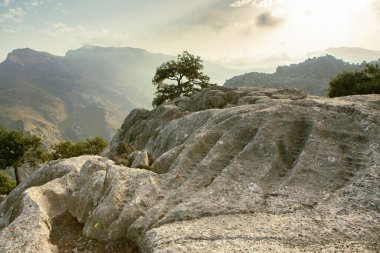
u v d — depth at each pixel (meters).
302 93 46.50
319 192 20.91
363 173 21.58
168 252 16.27
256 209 20.06
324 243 16.02
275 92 47.00
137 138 53.03
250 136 28.16
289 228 17.58
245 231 17.64
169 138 37.28
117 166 28.36
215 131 29.66
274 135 26.98
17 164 81.56
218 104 50.19
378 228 16.95
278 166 24.23
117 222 21.64
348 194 20.08
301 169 22.86
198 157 27.47
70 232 23.91
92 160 29.70
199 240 17.22
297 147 26.16
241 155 25.64
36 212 23.64
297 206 19.80
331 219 18.11
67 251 21.48
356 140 25.02
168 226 19.22
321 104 30.33
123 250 20.72
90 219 23.16
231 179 23.16
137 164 30.89
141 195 23.36
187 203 21.23
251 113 30.61
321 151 24.28
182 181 24.84
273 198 20.88
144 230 20.42
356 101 32.00
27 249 19.72
